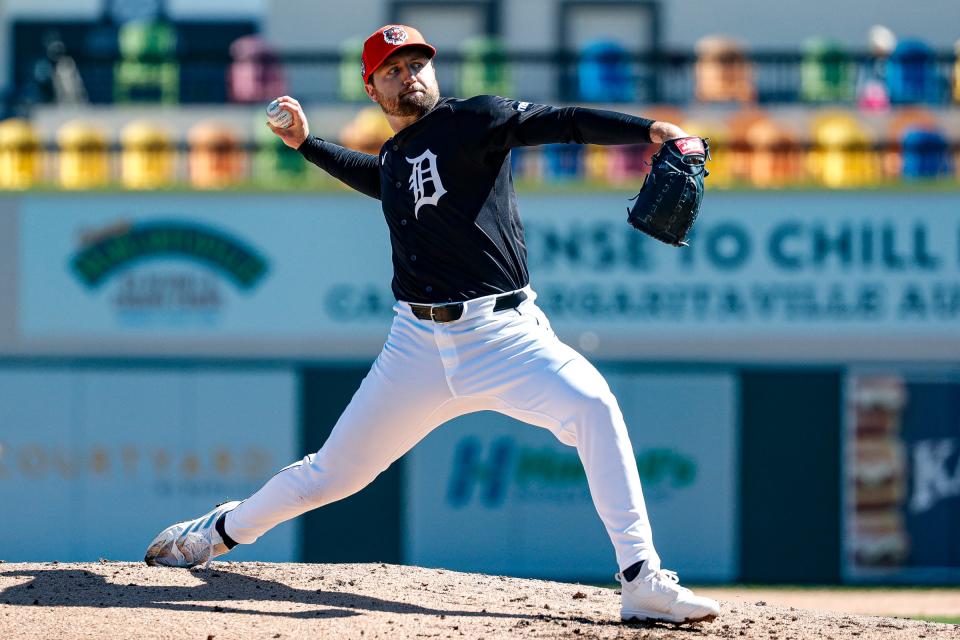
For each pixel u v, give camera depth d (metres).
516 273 16.73
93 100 61.72
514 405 16.88
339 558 52.06
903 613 40.91
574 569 51.50
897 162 55.75
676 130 15.94
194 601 17.95
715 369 51.44
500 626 17.05
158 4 73.38
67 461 52.25
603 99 59.50
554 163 55.44
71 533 52.22
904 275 51.00
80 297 52.09
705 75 59.62
